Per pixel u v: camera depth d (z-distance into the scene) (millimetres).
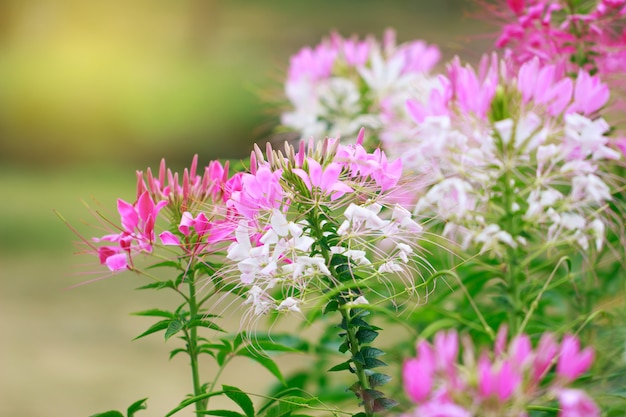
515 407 1598
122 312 4730
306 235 1769
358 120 2199
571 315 2004
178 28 12727
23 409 3588
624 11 1904
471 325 1785
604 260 1959
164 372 4008
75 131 9500
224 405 3496
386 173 1753
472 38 2031
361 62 2240
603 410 1805
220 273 1792
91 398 3707
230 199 1759
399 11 13672
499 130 1770
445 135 1786
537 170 1800
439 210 1828
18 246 5875
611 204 1892
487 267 1864
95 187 7746
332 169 1727
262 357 1852
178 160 9469
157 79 10117
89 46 11203
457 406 1575
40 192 7504
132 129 9523
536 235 1902
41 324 4559
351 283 1749
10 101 9484
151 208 1781
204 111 9508
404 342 2119
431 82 2062
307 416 1803
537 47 1937
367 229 1770
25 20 11570
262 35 12922
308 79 2234
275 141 2305
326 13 13930
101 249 1784
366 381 1765
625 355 1873
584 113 1820
